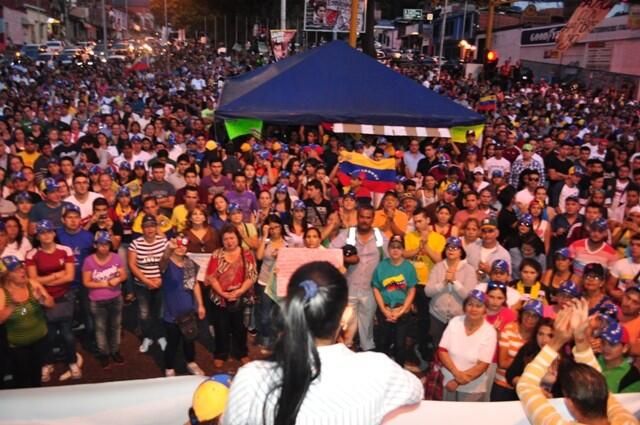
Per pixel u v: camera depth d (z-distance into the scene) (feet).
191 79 116.98
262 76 58.44
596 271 19.47
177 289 20.56
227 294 21.43
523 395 8.69
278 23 210.79
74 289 22.80
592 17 94.17
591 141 46.44
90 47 190.70
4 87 81.30
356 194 32.53
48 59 150.82
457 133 48.44
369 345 22.58
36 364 18.61
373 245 22.24
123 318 26.61
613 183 33.94
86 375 21.62
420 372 22.45
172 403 11.73
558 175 38.45
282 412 5.91
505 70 108.99
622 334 14.40
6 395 11.43
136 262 22.74
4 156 34.50
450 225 26.18
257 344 24.39
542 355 8.93
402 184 32.68
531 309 15.96
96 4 326.65
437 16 219.00
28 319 17.94
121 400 11.59
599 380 8.37
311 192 28.22
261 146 41.96
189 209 25.66
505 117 63.62
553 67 128.06
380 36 286.05
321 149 42.01
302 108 47.01
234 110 46.09
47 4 230.68
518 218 28.43
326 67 49.93
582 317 8.78
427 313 23.49
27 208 24.89
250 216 28.73
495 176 32.60
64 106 55.67
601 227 23.50
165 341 24.35
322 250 20.20
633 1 92.58
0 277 17.80
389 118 46.93
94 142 38.68
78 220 22.80
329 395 6.08
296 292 6.12
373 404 6.27
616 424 8.21
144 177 32.63
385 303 21.57
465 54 156.35
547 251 27.27
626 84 99.81
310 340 6.05
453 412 10.57
